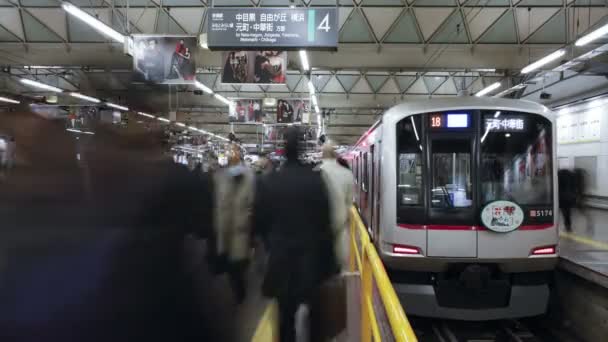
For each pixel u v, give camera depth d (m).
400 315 1.51
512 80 16.86
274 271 2.93
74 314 3.78
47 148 3.01
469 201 5.11
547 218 5.10
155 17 13.95
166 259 5.44
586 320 4.92
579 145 11.55
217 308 4.11
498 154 5.19
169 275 4.96
